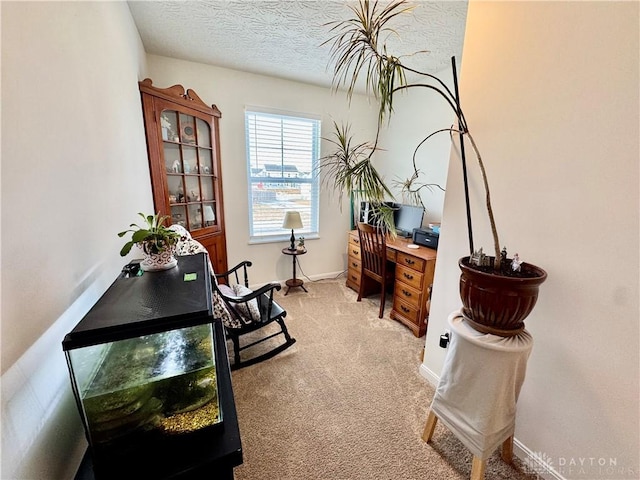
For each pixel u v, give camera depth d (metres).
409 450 1.31
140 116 1.92
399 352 2.09
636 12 0.80
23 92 0.68
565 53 0.96
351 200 3.38
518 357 0.99
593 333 0.98
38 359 0.72
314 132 3.25
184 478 0.76
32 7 0.73
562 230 1.03
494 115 1.22
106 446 0.74
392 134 3.33
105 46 1.28
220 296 1.73
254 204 3.14
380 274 2.69
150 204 2.09
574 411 1.06
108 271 1.24
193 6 1.70
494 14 1.18
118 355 0.73
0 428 0.57
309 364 1.94
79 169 0.98
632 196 0.85
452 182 1.47
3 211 0.60
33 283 0.70
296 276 3.54
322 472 1.20
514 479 1.18
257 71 2.72
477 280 1.00
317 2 1.65
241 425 1.43
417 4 1.64
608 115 0.88
